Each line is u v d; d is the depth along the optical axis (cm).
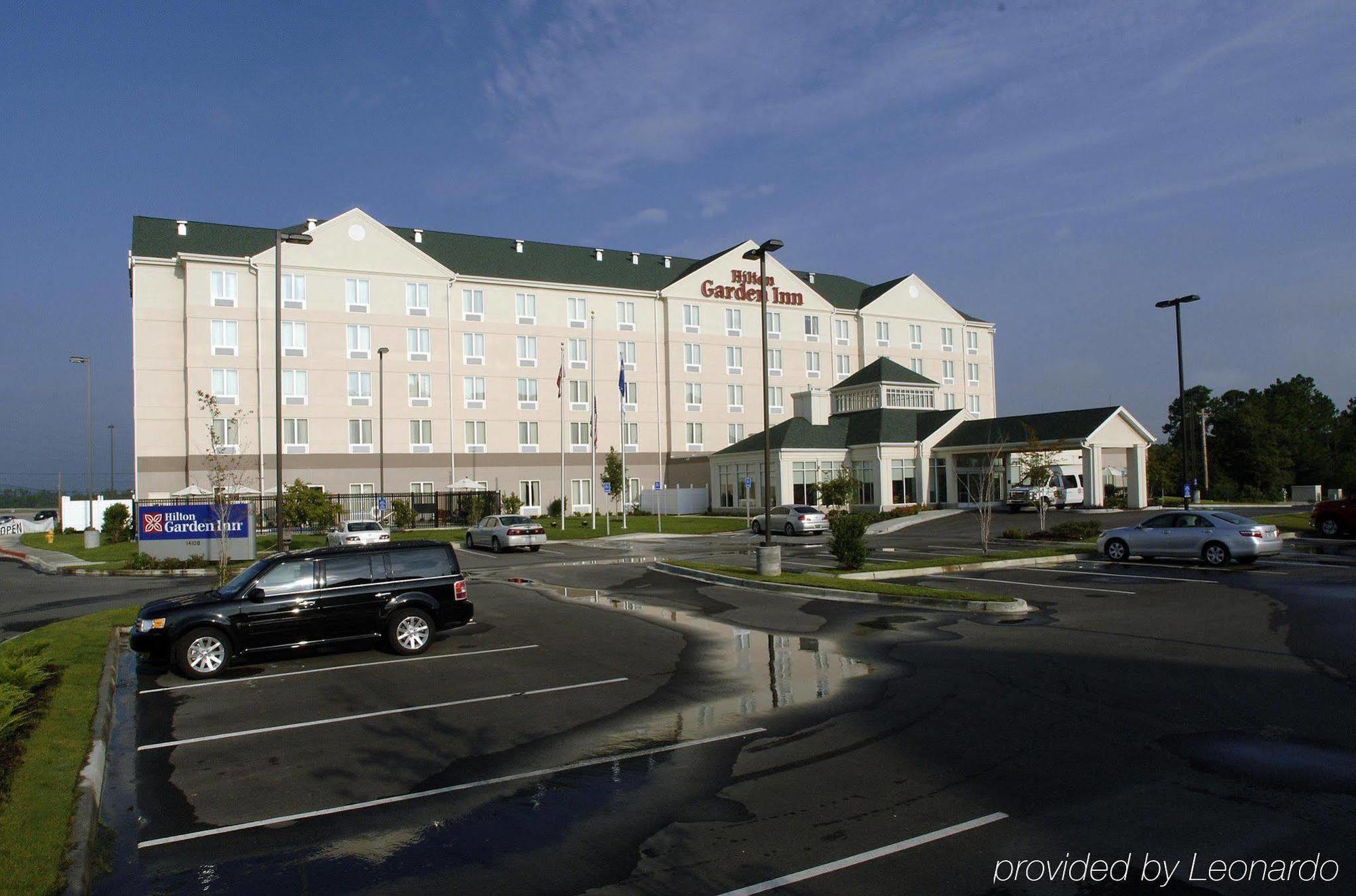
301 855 587
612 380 6153
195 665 1181
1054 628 1383
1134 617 1469
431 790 709
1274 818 595
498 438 5706
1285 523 3462
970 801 642
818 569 2403
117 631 1537
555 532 4403
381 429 5016
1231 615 1461
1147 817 601
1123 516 4053
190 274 4822
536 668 1180
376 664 1242
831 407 5928
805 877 526
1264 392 9250
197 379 4806
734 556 3005
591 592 2047
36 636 1459
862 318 7100
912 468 5062
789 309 6794
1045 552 2573
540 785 711
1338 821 586
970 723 846
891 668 1118
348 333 5225
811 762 744
